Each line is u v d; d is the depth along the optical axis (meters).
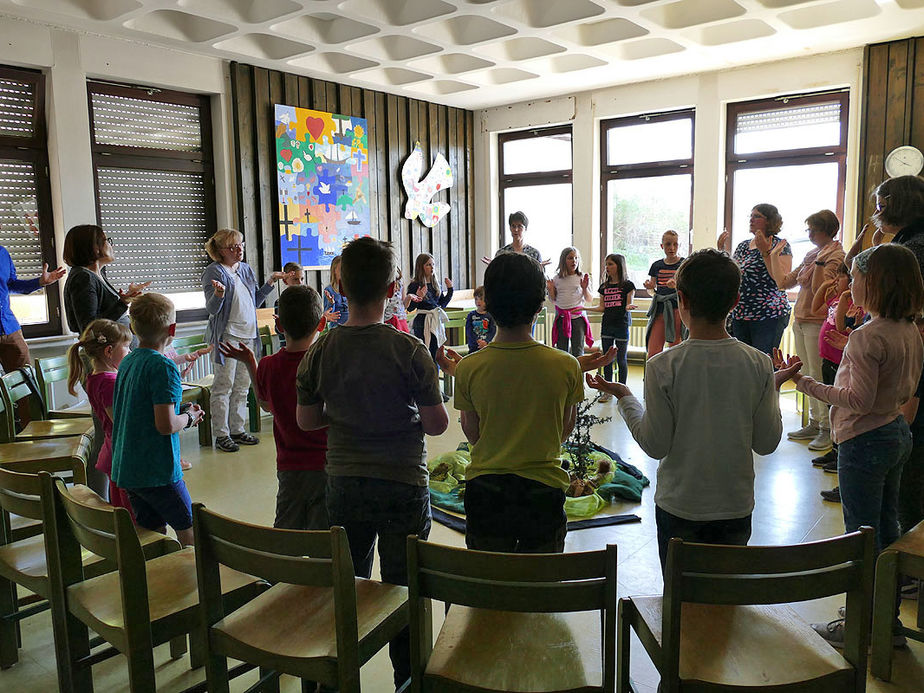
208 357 6.09
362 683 2.16
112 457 2.46
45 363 3.94
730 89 6.89
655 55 6.40
